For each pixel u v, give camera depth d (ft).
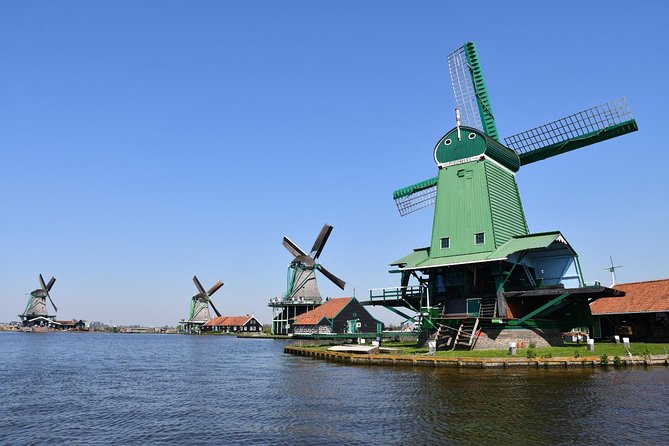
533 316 111.75
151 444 46.83
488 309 112.06
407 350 124.77
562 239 111.96
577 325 119.24
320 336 253.24
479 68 134.92
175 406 66.44
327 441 45.11
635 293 136.36
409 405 58.75
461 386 69.72
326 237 317.42
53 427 55.01
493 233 114.52
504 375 79.05
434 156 127.65
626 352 95.86
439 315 116.57
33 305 490.49
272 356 159.94
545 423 48.34
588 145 124.67
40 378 101.50
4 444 48.14
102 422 57.26
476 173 120.37
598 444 41.50
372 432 47.47
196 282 504.02
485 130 132.36
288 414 57.88
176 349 215.51
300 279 312.29
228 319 475.72
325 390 74.33
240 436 48.32
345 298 278.67
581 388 66.03
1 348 218.38
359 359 114.21
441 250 120.78
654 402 56.90
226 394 75.56
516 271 120.16
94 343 280.10
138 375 106.22
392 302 130.93
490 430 46.39
